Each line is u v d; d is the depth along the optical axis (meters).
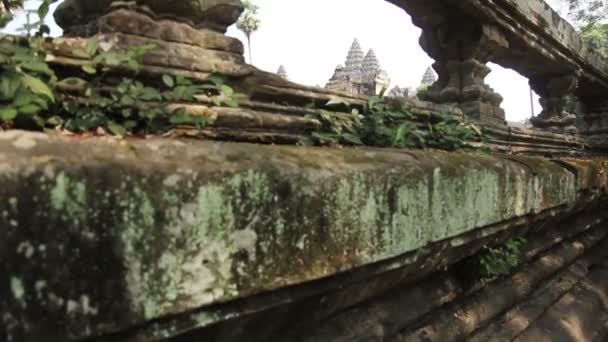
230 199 1.11
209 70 1.62
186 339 1.20
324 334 1.74
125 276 0.95
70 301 0.88
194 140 1.32
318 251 1.32
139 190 0.97
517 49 4.09
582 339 3.41
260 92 1.80
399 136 2.14
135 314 0.97
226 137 1.55
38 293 0.85
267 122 1.69
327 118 1.96
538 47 4.11
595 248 5.04
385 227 1.55
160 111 1.38
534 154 4.12
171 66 1.54
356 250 1.44
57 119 1.24
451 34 3.39
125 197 0.95
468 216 2.02
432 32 3.42
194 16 1.65
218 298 1.10
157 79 1.52
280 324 1.48
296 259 1.26
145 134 1.35
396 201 1.60
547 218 3.08
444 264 2.16
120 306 0.95
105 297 0.93
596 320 3.79
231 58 1.72
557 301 3.69
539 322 3.29
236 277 1.13
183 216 1.03
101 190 0.92
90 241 0.91
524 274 3.38
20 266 0.83
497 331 2.86
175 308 1.03
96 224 0.91
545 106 5.27
